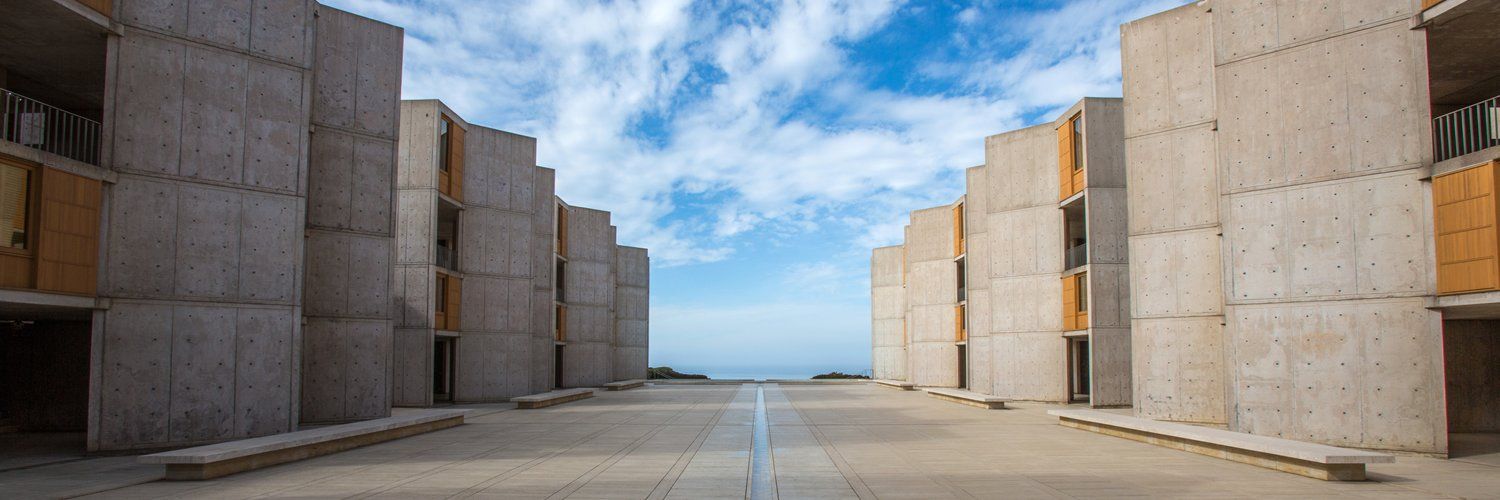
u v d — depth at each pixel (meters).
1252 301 15.80
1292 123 15.52
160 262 15.23
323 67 20.75
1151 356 20.14
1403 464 12.60
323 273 20.39
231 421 15.83
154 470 12.07
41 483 10.70
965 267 37.12
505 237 30.81
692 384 50.84
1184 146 20.12
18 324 19.30
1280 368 15.34
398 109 21.81
